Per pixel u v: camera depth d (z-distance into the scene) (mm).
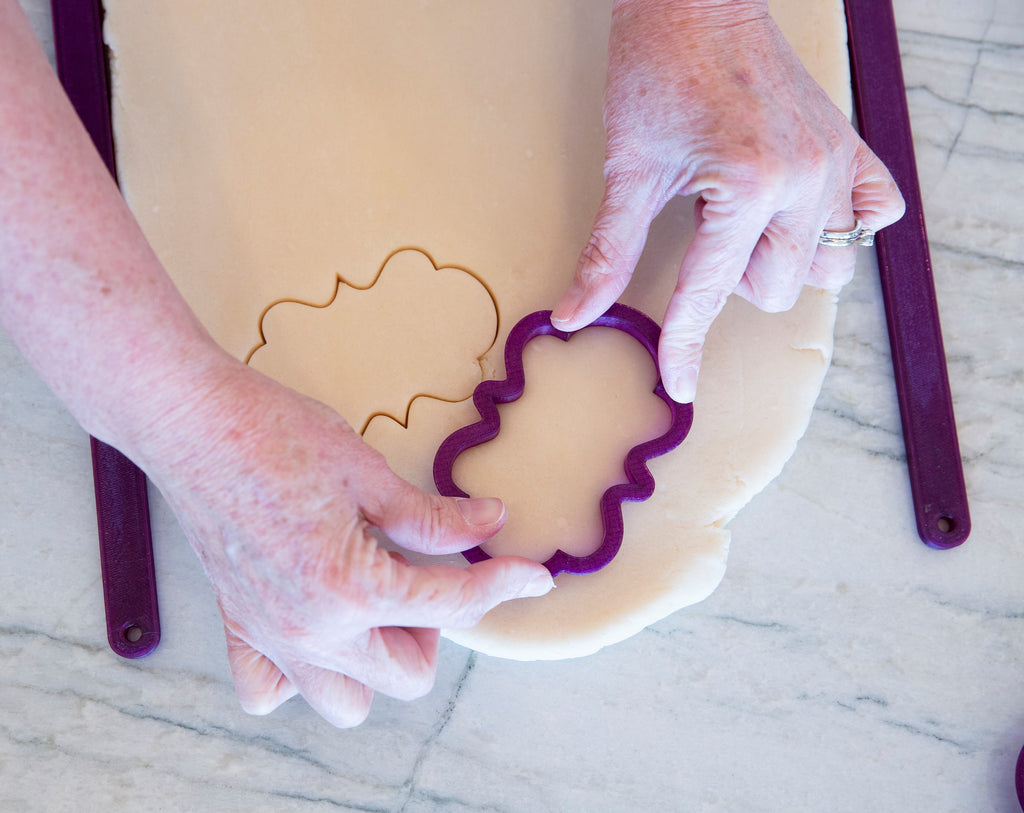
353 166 968
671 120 805
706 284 813
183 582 971
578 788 937
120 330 635
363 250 954
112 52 978
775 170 756
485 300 947
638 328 919
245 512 665
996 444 1034
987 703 966
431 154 972
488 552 882
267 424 679
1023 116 1113
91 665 955
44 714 942
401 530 731
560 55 992
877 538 999
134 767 934
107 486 951
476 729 948
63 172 625
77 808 924
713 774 944
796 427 943
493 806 932
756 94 795
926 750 955
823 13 1022
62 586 972
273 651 770
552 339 934
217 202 956
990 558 1001
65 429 1009
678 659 966
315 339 932
